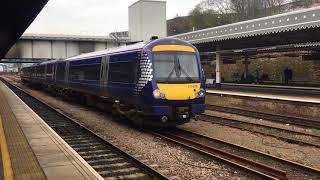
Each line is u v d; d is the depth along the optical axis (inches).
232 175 378.0
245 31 1083.3
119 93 707.4
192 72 625.6
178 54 622.8
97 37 2052.2
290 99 838.5
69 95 1192.2
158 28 2362.2
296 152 482.9
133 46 668.1
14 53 1991.9
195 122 729.6
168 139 547.8
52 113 900.0
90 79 898.1
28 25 982.4
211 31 1246.9
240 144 531.8
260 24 1019.9
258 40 1203.2
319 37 1130.7
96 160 438.3
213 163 422.3
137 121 647.8
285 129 623.8
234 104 1024.9
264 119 761.0
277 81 1717.5
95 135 573.9
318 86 1376.7
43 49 2006.6
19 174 339.6
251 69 1942.7
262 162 430.6
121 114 713.6
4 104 1024.9
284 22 932.0
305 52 1641.2
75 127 682.8
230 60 2016.5
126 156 446.6
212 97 1125.7
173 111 605.3
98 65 837.8
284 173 365.1
